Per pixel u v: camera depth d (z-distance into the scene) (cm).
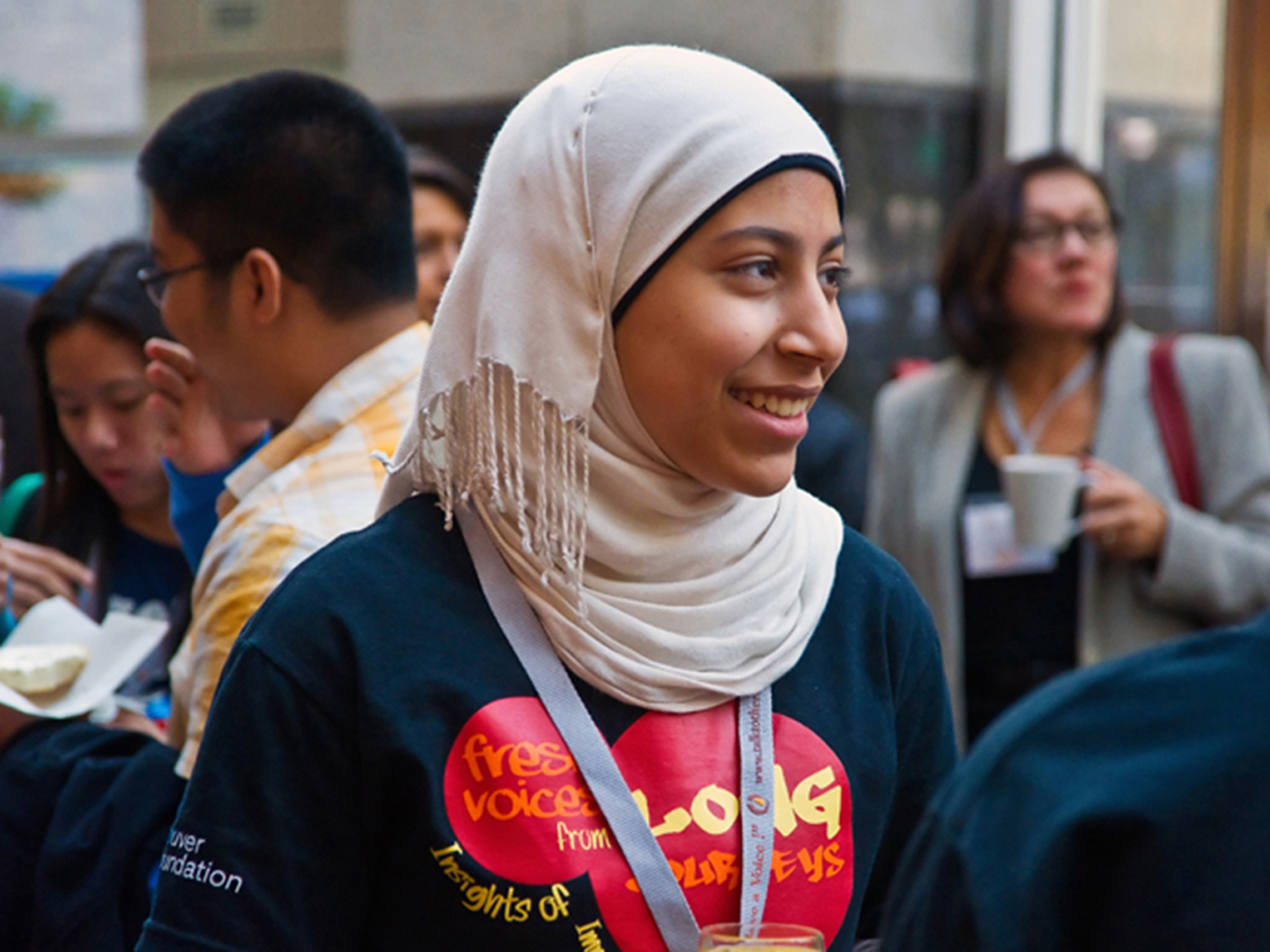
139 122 610
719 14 515
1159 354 350
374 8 581
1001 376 363
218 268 195
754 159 143
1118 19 525
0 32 616
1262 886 94
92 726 220
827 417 377
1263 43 507
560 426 149
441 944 140
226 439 230
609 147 145
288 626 147
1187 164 523
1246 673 101
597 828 142
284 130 193
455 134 567
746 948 130
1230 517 340
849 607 164
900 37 513
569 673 148
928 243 529
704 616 150
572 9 541
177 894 143
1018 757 104
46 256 619
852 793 154
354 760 144
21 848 206
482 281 150
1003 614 343
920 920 104
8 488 359
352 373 193
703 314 144
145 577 290
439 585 150
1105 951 96
